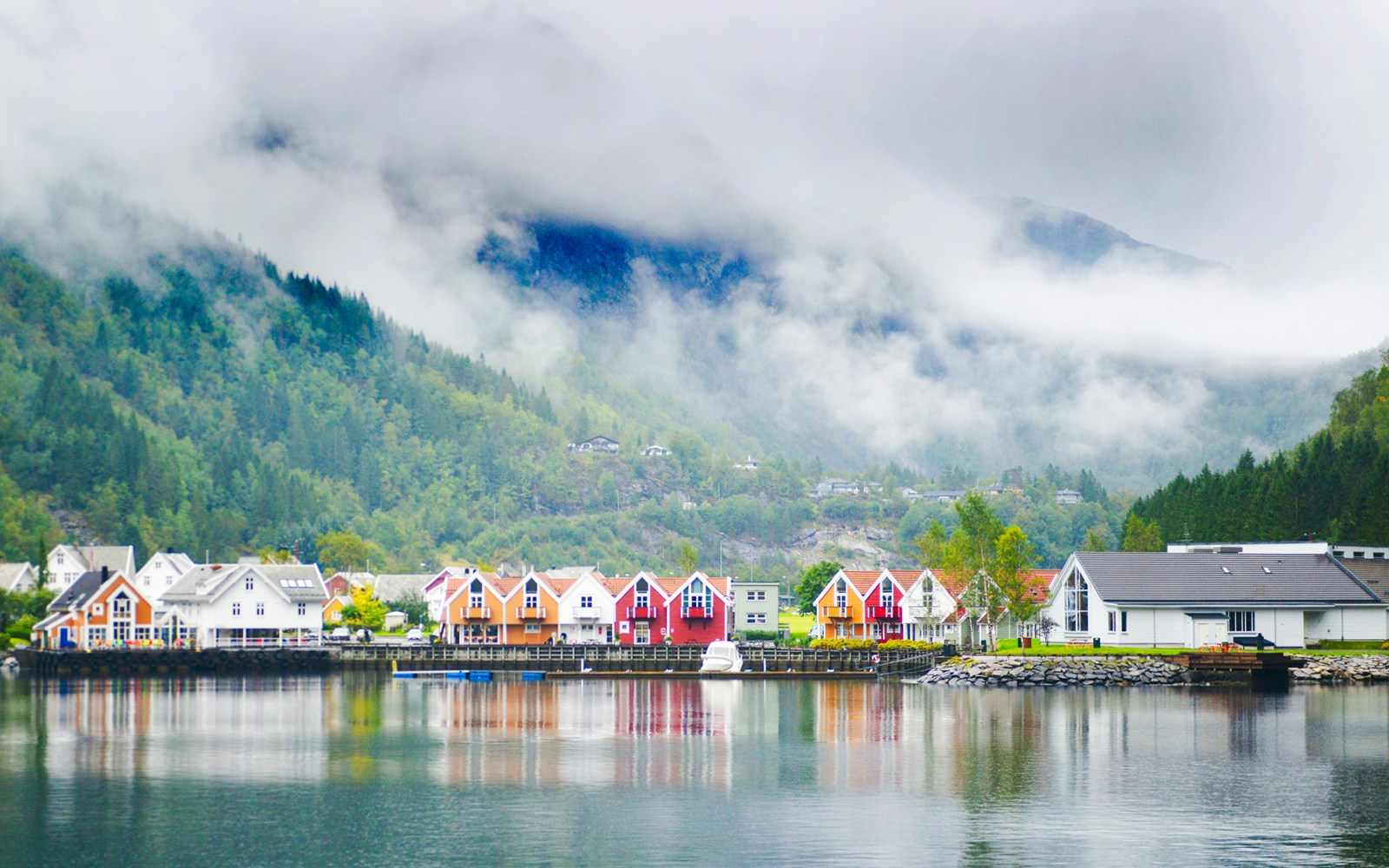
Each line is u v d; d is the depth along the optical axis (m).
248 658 168.38
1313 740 96.00
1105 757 89.25
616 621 182.88
